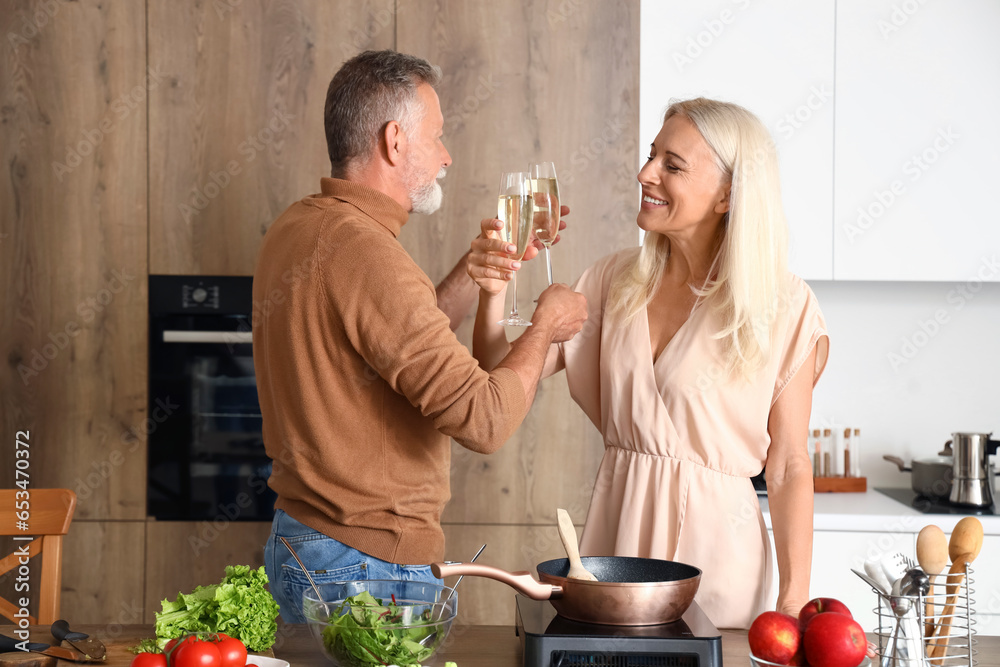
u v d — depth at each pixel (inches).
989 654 46.0
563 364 68.1
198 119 98.6
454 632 49.7
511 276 60.2
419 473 56.7
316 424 54.5
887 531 94.5
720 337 57.7
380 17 97.8
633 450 61.9
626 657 40.8
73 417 100.0
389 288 51.8
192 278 99.2
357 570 55.5
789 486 57.7
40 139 98.7
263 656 43.7
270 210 99.0
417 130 59.9
